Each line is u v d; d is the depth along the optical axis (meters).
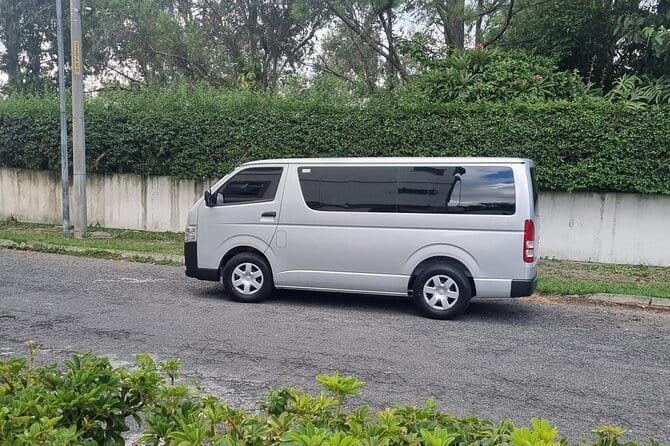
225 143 14.23
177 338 6.71
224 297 8.89
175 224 15.18
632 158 11.33
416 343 6.76
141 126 14.89
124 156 15.24
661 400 5.24
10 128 16.30
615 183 11.47
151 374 2.92
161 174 15.16
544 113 11.73
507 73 12.98
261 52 22.09
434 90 13.27
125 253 12.17
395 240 7.94
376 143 12.86
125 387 2.89
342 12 16.67
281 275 8.44
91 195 15.99
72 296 8.68
